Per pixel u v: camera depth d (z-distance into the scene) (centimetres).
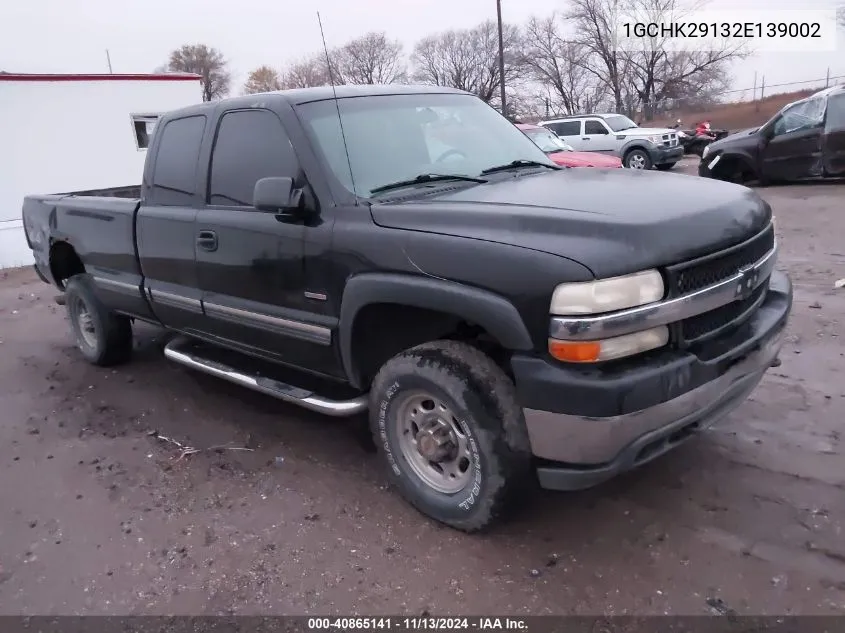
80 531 359
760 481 349
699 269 283
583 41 4697
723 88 4478
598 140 1986
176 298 458
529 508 344
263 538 340
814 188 1295
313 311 363
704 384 285
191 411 498
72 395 546
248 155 398
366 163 366
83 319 605
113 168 1375
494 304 280
